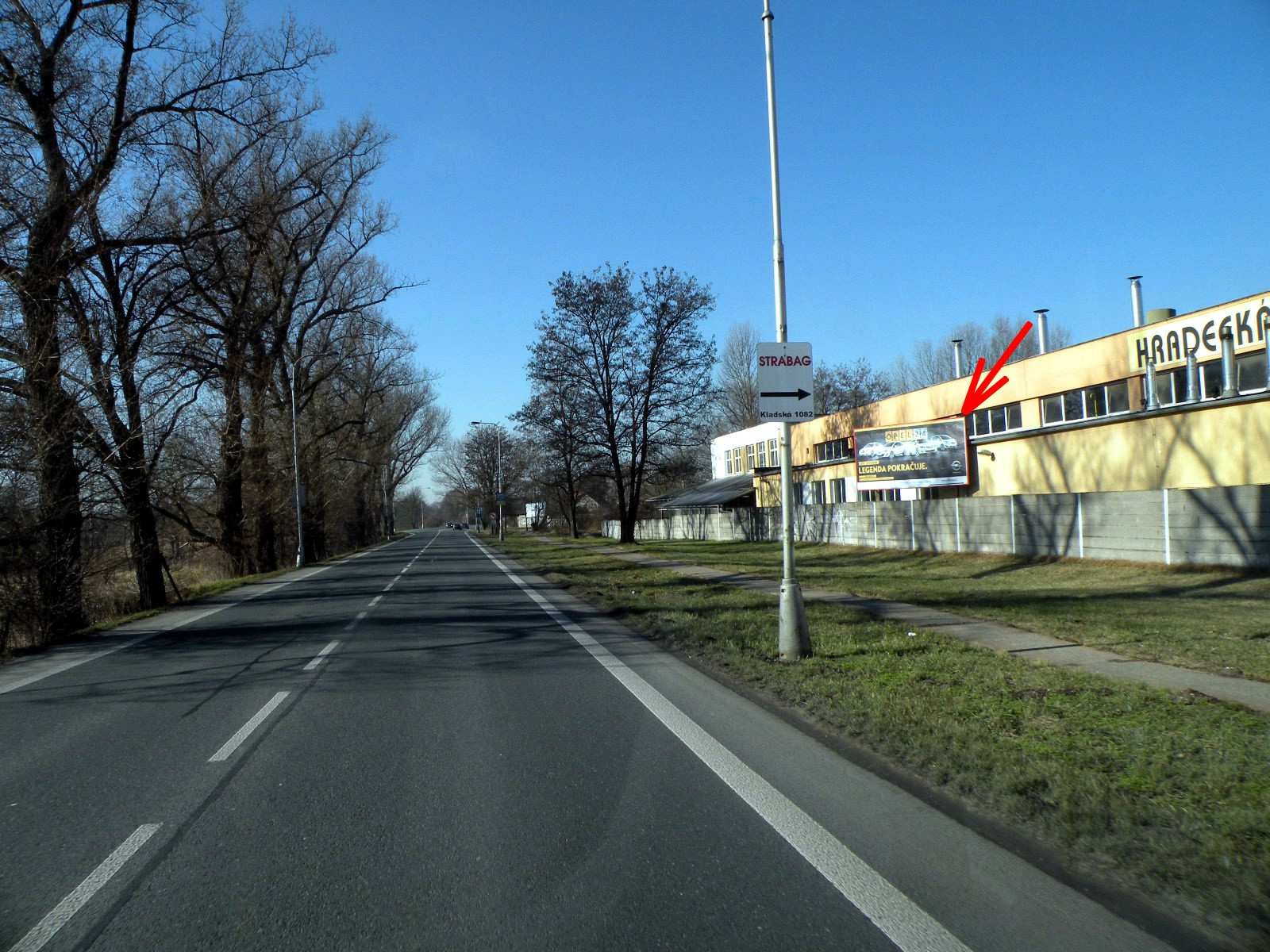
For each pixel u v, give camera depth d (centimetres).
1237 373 2409
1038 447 3058
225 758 751
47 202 1784
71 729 879
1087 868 486
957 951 401
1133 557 2109
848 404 7700
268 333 3575
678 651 1285
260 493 3800
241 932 434
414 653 1305
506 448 10438
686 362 5281
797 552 3522
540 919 441
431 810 606
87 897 477
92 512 2025
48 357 1717
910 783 645
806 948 406
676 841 539
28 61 1811
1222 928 411
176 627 1770
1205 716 754
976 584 2008
